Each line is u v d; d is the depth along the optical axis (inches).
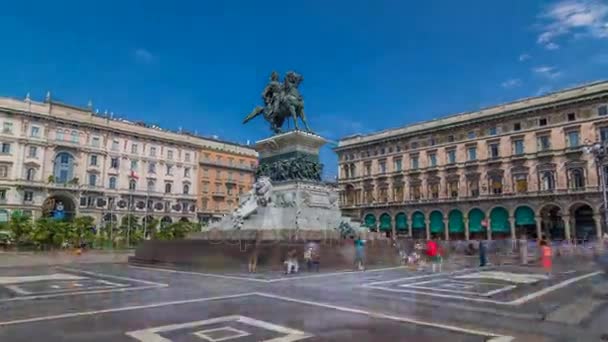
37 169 2869.1
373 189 3137.3
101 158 3149.6
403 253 964.0
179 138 3592.5
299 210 924.0
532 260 1233.4
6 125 2780.5
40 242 2039.9
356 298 451.2
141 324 323.0
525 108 2379.4
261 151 1099.3
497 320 343.6
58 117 2965.1
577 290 528.1
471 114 2667.3
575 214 2240.4
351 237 936.9
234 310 380.8
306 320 339.0
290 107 1050.1
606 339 284.0
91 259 1302.9
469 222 2571.4
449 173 2704.2
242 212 935.0
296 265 705.6
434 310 385.7
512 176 2422.5
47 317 349.4
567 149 2204.7
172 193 3462.1
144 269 846.5
